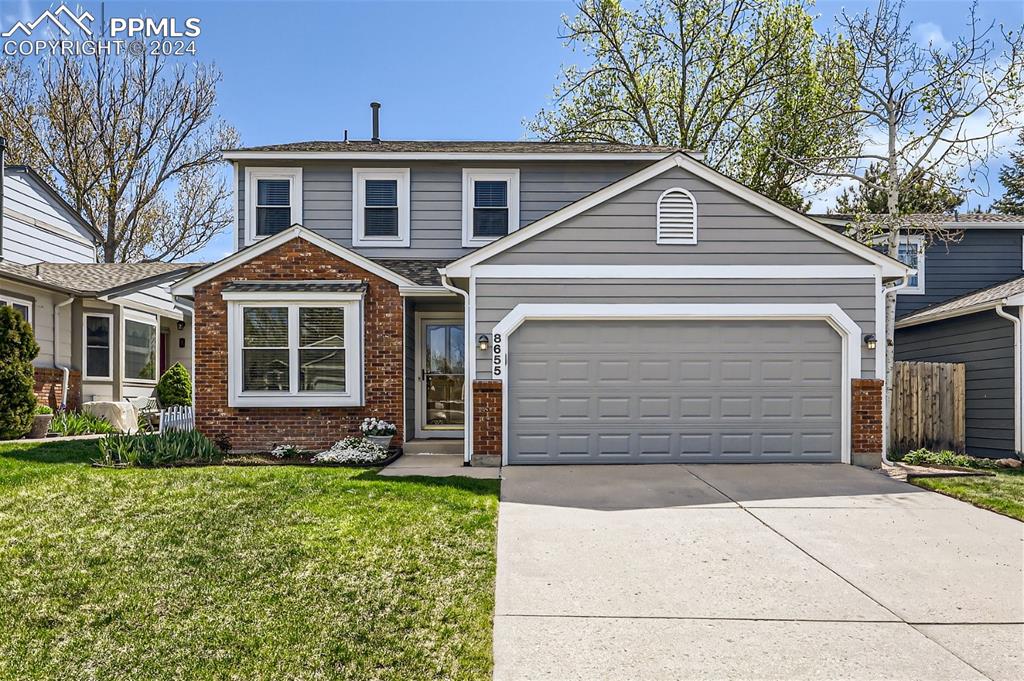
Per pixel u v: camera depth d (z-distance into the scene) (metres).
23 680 3.63
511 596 4.80
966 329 12.66
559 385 9.88
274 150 13.05
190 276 10.70
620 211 9.80
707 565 5.43
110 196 26.58
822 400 9.94
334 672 3.72
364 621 4.32
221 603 4.57
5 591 4.71
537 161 13.30
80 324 14.31
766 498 7.65
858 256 9.85
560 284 9.77
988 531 6.39
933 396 11.76
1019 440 11.23
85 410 13.91
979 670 3.81
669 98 23.23
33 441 10.81
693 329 9.94
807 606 4.66
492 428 9.70
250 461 9.64
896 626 4.36
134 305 15.27
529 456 9.82
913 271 9.84
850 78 12.27
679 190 9.81
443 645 4.03
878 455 9.77
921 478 8.66
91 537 5.80
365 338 10.90
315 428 10.80
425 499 7.14
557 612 4.54
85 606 4.51
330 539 5.79
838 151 16.25
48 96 25.22
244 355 10.70
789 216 9.81
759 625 4.36
